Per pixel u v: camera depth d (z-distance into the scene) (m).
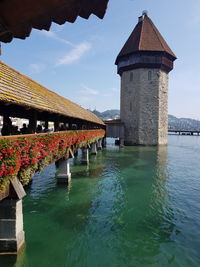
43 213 9.24
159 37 37.22
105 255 6.32
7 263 5.74
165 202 10.72
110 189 12.77
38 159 6.91
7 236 5.80
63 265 5.84
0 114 8.26
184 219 8.77
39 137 6.99
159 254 6.38
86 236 7.36
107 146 38.12
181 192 12.37
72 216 8.98
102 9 1.82
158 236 7.42
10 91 6.34
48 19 1.76
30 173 6.17
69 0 1.57
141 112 36.44
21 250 6.10
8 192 5.32
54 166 19.28
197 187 13.40
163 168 19.20
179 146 42.97
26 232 7.57
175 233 7.62
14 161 4.80
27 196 11.34
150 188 13.08
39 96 9.13
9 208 5.73
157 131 36.41
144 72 36.16
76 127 18.50
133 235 7.46
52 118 12.41
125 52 37.62
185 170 18.48
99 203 10.49
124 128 38.72
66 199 10.98
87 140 17.31
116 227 8.06
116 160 23.02
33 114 7.77
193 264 5.90
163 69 37.09
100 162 21.73
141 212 9.45
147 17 39.97
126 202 10.69
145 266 5.84
